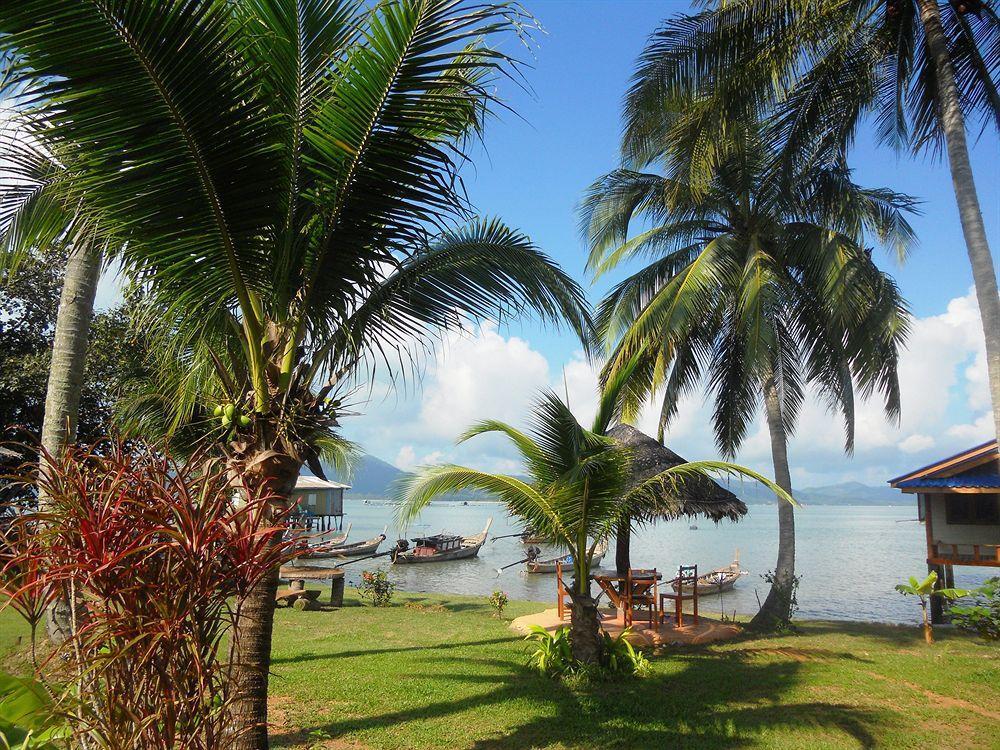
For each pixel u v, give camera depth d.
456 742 6.65
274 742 6.55
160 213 4.58
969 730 7.32
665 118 12.25
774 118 11.97
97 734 3.16
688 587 23.20
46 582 2.97
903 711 7.94
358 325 5.75
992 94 10.54
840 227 15.17
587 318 6.63
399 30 4.27
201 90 4.15
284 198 4.95
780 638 12.94
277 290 5.18
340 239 5.15
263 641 4.95
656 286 16.30
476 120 4.97
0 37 3.64
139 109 4.09
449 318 6.25
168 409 8.16
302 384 5.30
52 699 3.26
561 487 8.99
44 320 15.94
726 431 17.58
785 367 15.74
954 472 19.08
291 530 3.84
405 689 8.49
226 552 3.42
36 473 3.62
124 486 3.21
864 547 60.44
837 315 12.80
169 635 3.10
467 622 14.53
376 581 18.36
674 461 12.60
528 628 13.12
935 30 9.62
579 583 9.72
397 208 5.04
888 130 12.85
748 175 14.20
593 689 8.66
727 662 10.52
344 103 4.54
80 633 3.11
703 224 15.58
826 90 11.68
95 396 14.21
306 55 4.69
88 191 4.43
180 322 5.40
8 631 9.77
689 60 10.74
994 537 19.38
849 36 10.84
